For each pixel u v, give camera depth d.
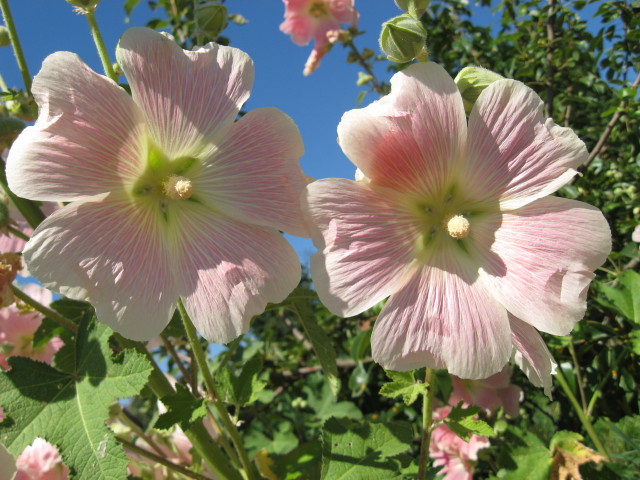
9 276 0.25
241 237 0.22
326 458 0.24
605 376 0.39
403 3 0.25
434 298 0.22
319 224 0.21
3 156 0.31
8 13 0.25
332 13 0.52
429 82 0.22
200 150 0.23
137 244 0.21
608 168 0.56
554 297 0.22
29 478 0.26
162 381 0.27
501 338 0.22
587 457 0.31
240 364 0.48
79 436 0.21
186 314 0.23
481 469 0.42
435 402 0.41
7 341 0.31
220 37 0.40
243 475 0.25
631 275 0.38
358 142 0.21
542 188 0.23
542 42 0.58
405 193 0.23
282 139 0.23
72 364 0.23
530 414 0.47
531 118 0.23
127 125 0.21
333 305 0.21
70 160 0.20
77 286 0.19
